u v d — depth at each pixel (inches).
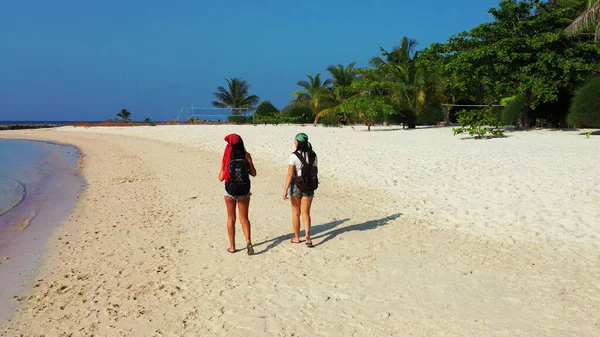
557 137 783.1
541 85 868.6
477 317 173.0
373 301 190.7
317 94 1827.0
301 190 260.8
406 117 1279.5
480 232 282.4
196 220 344.5
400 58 1472.7
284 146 835.4
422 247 259.6
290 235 292.4
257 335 166.1
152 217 360.8
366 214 341.4
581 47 890.1
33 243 303.9
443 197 375.6
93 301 203.8
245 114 2240.4
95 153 1027.9
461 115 885.2
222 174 252.8
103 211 393.1
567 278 207.5
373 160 598.5
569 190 364.5
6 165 819.4
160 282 222.7
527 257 236.8
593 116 806.5
